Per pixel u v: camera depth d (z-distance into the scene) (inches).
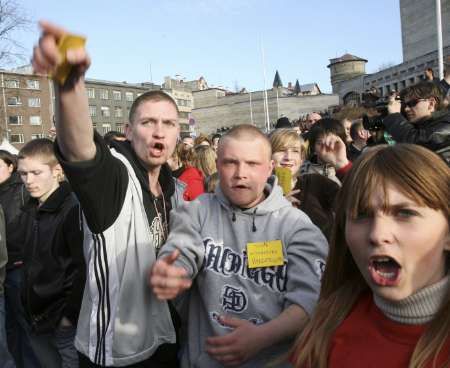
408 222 49.7
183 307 91.0
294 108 2359.7
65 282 121.2
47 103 2498.8
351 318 58.3
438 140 135.0
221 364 80.2
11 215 175.3
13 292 168.2
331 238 62.7
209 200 89.5
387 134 178.2
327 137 128.3
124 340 80.5
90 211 76.5
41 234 125.3
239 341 72.0
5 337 161.6
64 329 122.8
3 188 185.0
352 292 60.7
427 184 49.3
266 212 83.6
